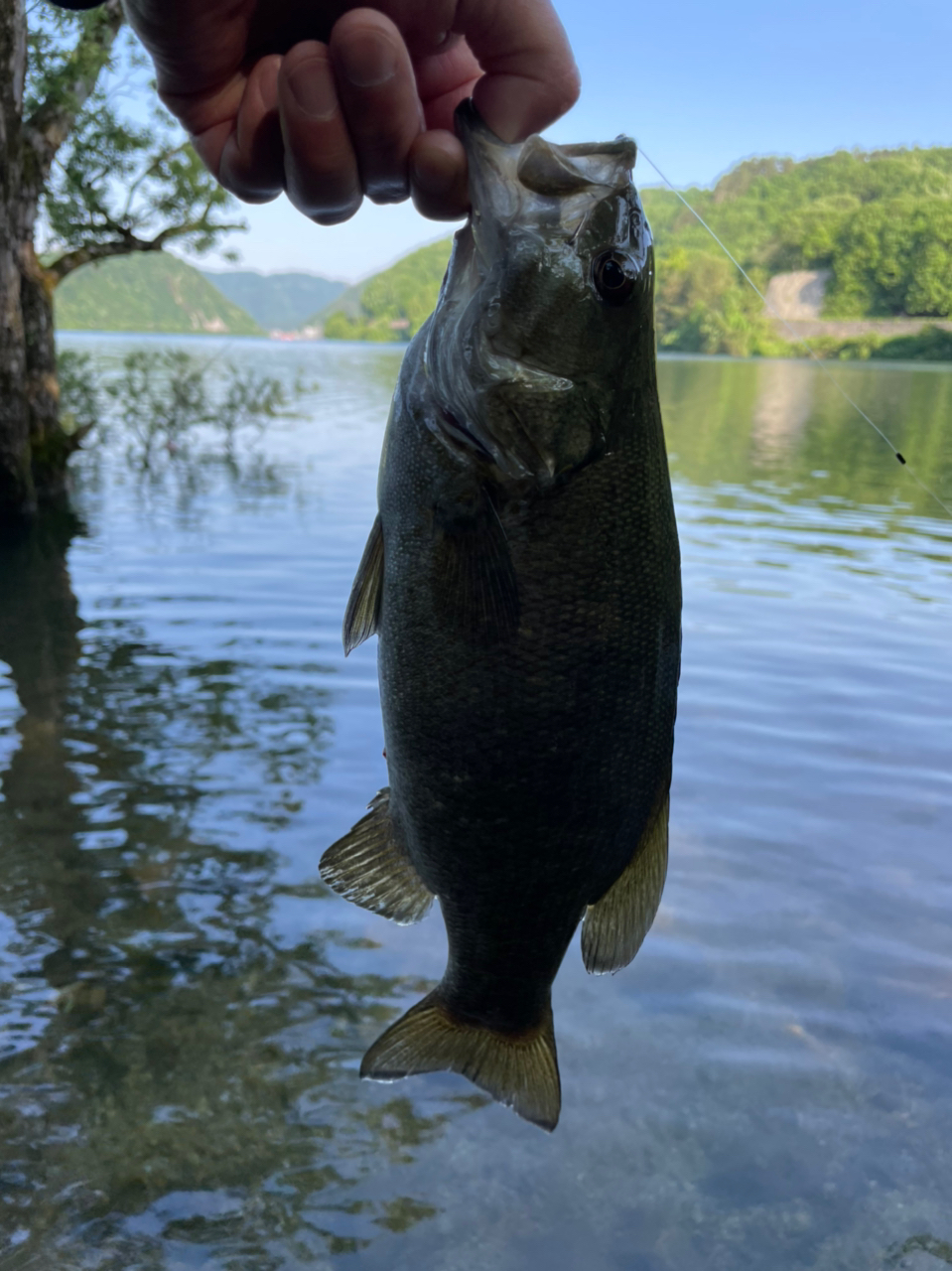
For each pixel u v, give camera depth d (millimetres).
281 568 1959
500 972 361
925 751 1168
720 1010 736
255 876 898
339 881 368
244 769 1095
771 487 3055
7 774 1080
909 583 1939
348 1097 657
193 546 2154
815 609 1742
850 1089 665
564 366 309
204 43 269
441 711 324
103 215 2791
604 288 312
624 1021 725
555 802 327
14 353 2348
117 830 968
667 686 339
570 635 315
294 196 280
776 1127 634
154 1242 552
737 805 1025
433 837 340
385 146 271
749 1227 566
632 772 337
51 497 2734
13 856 917
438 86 314
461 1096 665
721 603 1766
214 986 756
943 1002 745
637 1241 555
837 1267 539
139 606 1712
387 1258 543
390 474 331
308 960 789
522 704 316
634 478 320
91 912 839
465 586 314
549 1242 555
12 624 1614
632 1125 637
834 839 965
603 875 346
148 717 1236
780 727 1227
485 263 310
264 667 1419
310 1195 582
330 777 1078
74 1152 609
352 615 348
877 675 1412
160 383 5273
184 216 2879
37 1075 665
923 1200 584
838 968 779
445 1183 595
